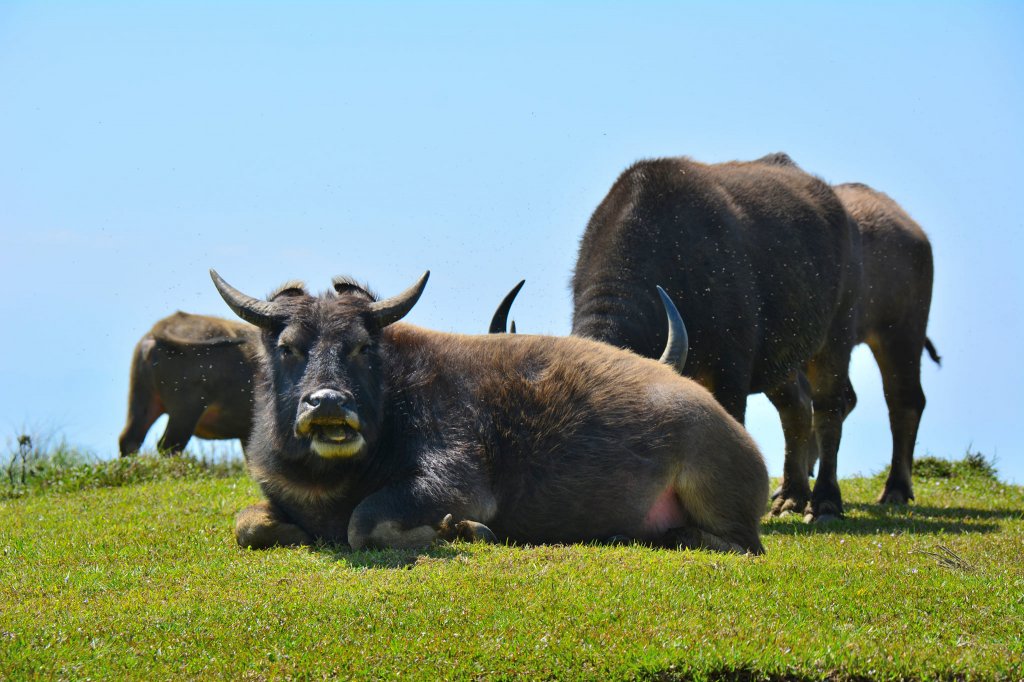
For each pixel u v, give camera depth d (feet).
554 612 94.94
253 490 158.20
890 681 88.43
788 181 183.93
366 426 114.11
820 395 187.21
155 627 94.02
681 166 168.96
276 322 116.98
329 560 110.52
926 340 221.25
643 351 151.64
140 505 148.36
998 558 126.72
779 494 188.44
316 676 87.04
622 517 118.62
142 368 235.20
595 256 159.53
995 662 89.97
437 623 93.20
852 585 104.88
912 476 225.97
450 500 115.24
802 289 175.83
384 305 118.01
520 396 120.78
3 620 96.48
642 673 88.07
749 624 94.17
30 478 187.01
